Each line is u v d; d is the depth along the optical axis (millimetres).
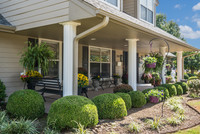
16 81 5652
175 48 9414
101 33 5430
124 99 4383
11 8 5230
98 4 4180
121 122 3645
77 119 3033
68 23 4051
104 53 9516
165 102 5340
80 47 8031
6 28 4926
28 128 2934
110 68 9930
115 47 9336
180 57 10906
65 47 4105
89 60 8508
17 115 3578
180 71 10906
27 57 4961
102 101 3799
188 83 7594
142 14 7457
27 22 4773
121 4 6023
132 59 6367
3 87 4590
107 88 8953
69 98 3316
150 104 5367
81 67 7879
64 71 4156
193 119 4141
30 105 3611
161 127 3506
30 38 6012
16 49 5660
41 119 3752
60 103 3150
